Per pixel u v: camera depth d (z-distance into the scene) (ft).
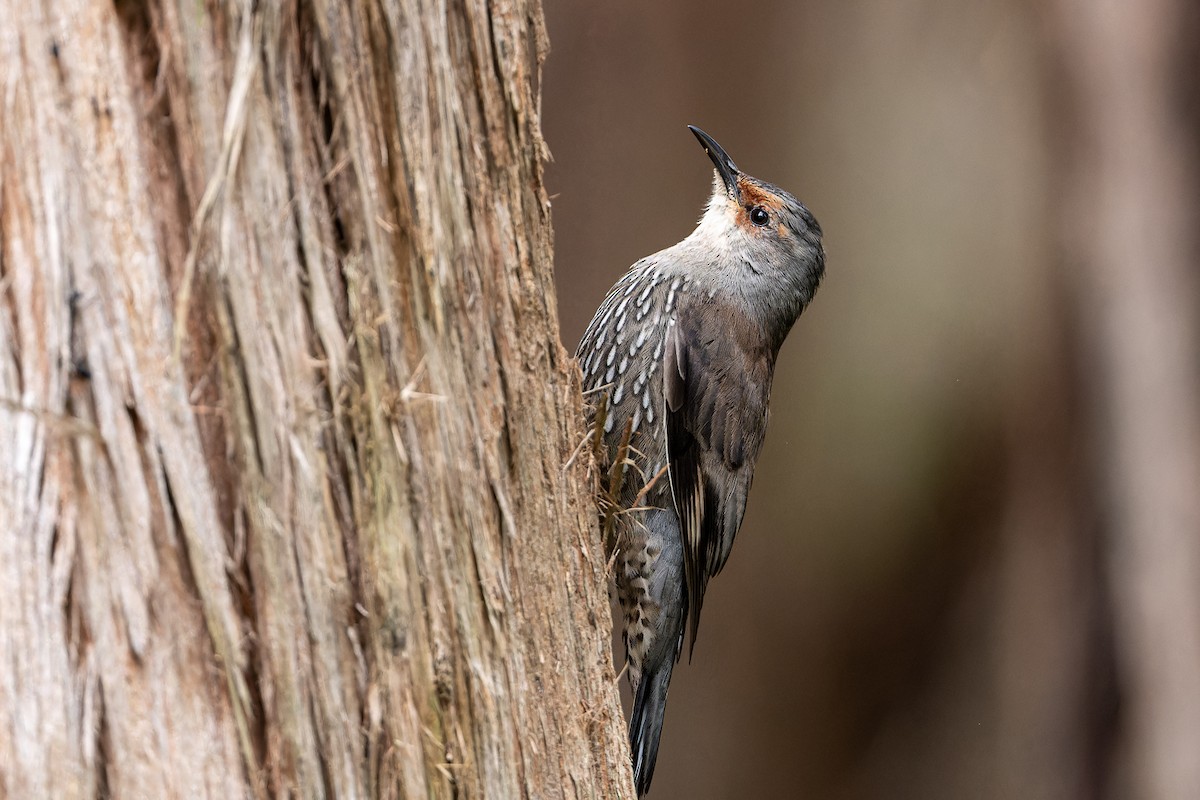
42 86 13.50
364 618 15.46
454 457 17.01
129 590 13.76
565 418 20.88
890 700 54.90
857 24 53.21
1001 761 53.93
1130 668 52.85
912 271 53.42
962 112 52.90
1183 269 52.03
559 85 53.88
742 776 55.98
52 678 13.46
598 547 22.18
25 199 13.48
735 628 55.77
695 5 53.26
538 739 18.70
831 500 54.44
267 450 14.58
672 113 54.13
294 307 14.98
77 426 13.47
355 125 15.60
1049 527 53.26
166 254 14.02
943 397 53.36
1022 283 52.80
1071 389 52.80
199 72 14.11
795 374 54.75
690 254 34.81
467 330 17.61
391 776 15.69
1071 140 52.54
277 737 14.60
